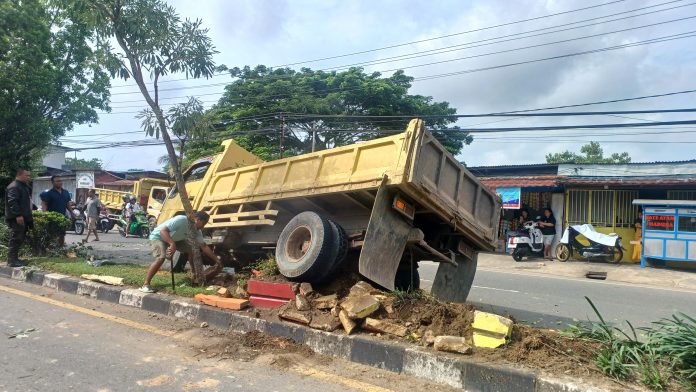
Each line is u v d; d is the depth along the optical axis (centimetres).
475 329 426
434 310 466
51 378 391
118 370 412
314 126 2273
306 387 384
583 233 1641
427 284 1013
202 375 405
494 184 1889
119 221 2159
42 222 990
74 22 1303
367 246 537
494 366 376
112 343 487
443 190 615
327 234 573
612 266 1543
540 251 1697
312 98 2259
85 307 638
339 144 2377
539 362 382
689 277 1352
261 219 694
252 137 2372
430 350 415
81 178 3288
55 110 1356
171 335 520
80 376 397
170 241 668
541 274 1438
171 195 1009
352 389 382
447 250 698
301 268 569
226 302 567
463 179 661
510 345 411
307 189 643
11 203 858
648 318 757
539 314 759
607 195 1739
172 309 602
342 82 2303
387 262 560
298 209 709
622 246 1661
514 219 1930
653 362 358
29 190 898
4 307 623
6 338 493
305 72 2483
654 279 1345
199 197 861
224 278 729
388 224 564
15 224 866
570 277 1362
